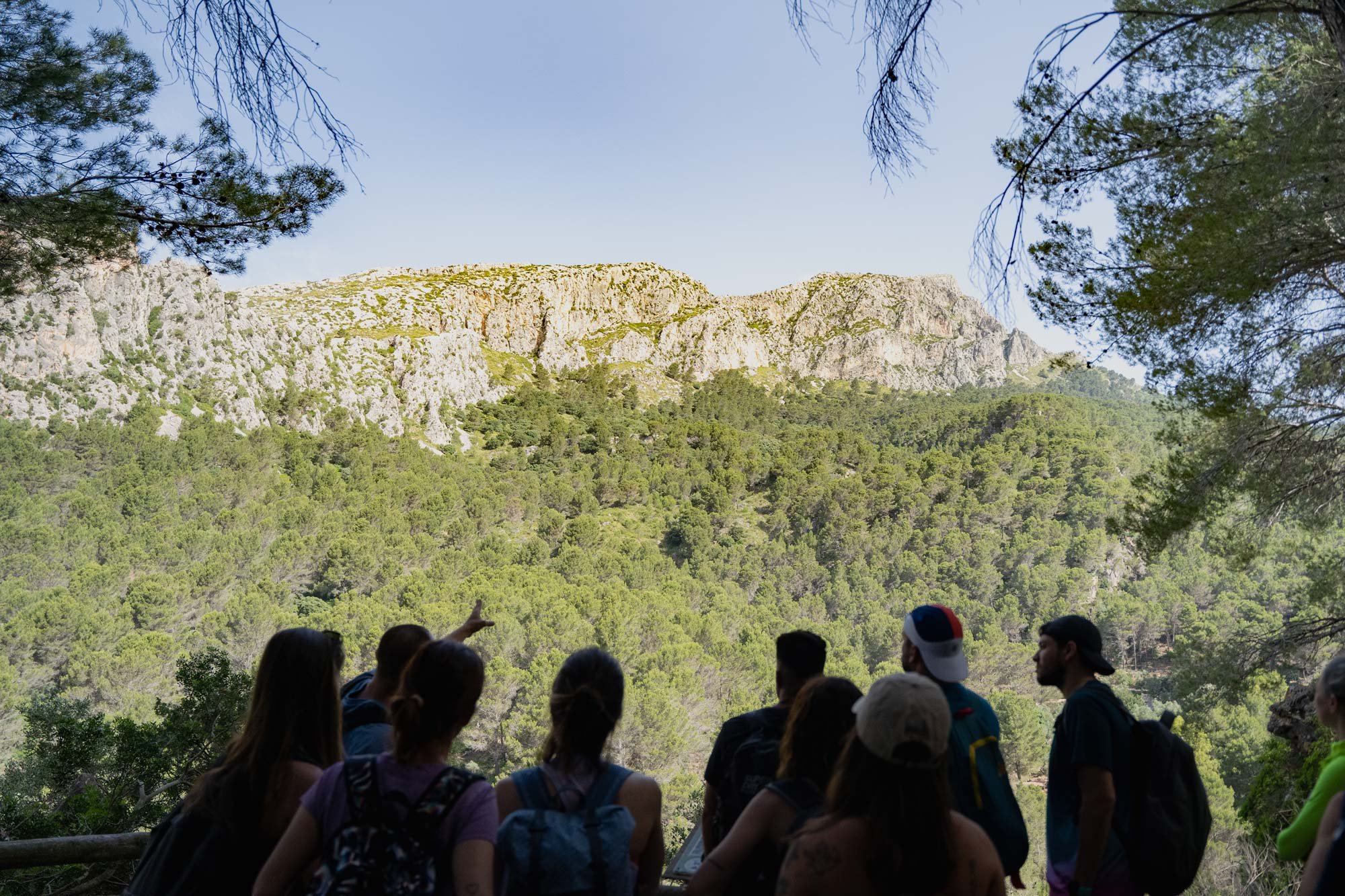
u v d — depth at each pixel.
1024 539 115.69
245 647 66.50
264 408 141.00
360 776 1.94
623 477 147.12
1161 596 97.50
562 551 107.38
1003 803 2.45
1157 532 8.48
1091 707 2.61
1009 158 5.68
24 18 5.00
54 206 4.91
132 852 3.39
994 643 82.62
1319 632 9.91
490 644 63.81
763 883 2.08
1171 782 2.56
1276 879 5.28
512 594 80.00
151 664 53.78
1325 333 6.95
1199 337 6.61
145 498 98.31
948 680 2.56
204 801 2.08
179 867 2.05
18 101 4.91
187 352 136.12
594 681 2.21
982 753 2.48
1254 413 7.35
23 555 74.94
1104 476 143.12
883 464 159.38
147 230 5.05
